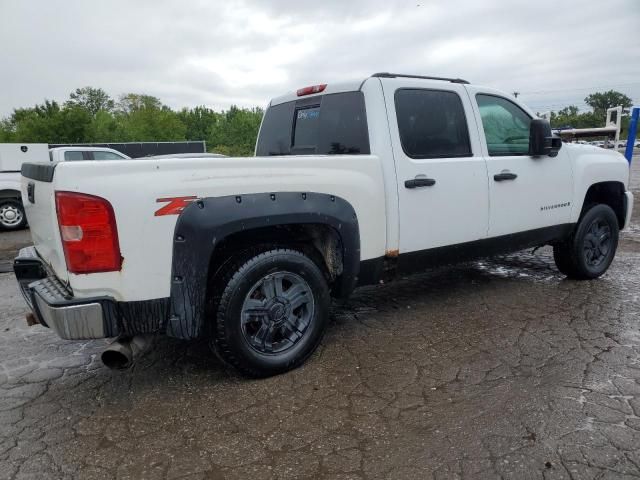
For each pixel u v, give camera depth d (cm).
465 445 244
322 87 402
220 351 304
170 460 240
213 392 305
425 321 416
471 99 416
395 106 370
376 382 312
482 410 275
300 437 256
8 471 234
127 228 258
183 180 272
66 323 253
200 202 275
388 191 360
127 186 258
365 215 347
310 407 285
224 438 257
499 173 422
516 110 459
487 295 481
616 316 414
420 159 379
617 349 349
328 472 228
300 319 333
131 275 263
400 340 378
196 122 9850
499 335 380
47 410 290
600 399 283
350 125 378
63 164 250
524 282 522
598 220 508
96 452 248
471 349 357
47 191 275
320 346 370
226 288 295
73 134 5372
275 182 302
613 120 1159
